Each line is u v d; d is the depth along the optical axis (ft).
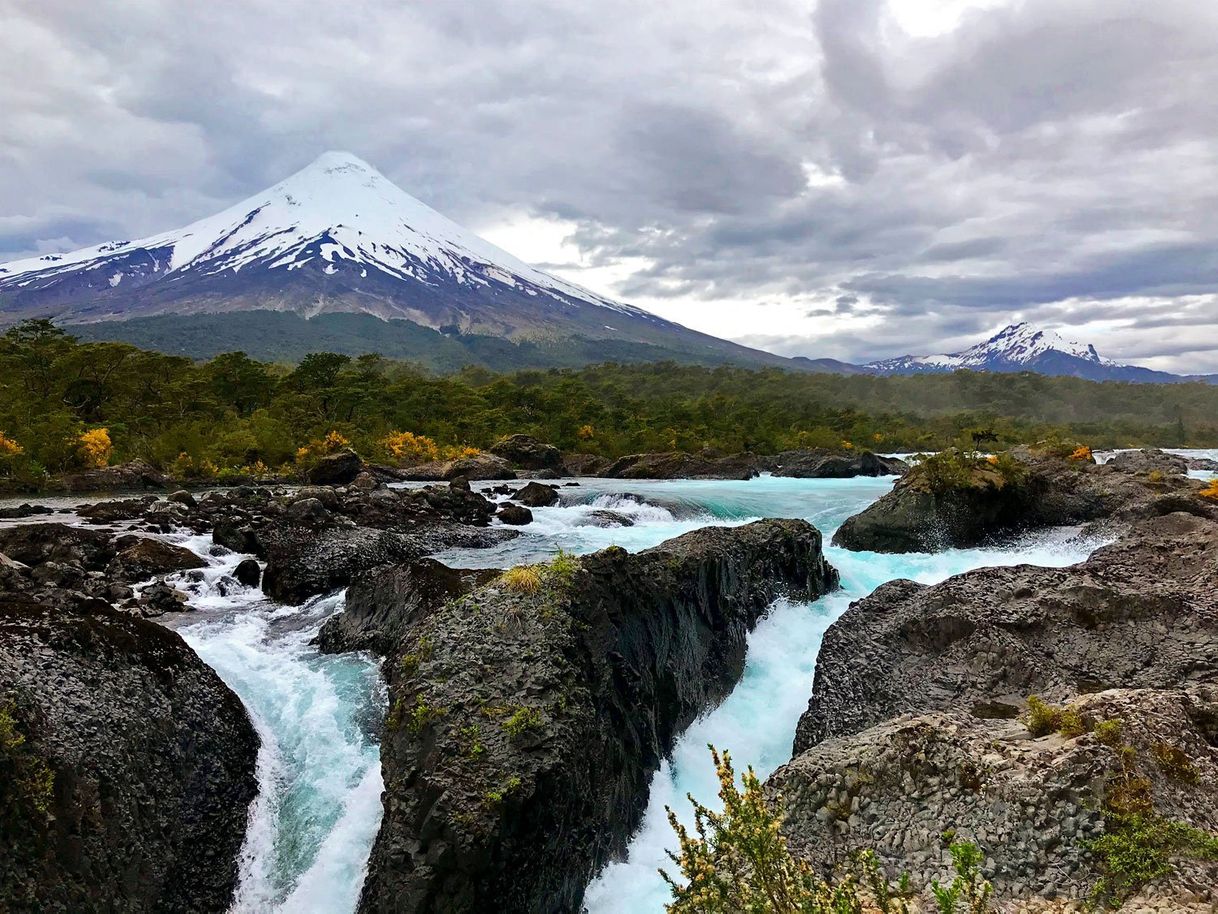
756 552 52.21
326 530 72.90
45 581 53.93
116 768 24.99
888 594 44.93
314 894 26.58
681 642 40.29
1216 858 19.24
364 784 30.55
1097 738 23.52
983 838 21.93
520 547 77.15
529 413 309.42
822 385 628.28
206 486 148.25
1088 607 36.94
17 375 213.25
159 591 54.75
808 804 25.64
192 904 25.21
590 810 27.86
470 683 28.84
